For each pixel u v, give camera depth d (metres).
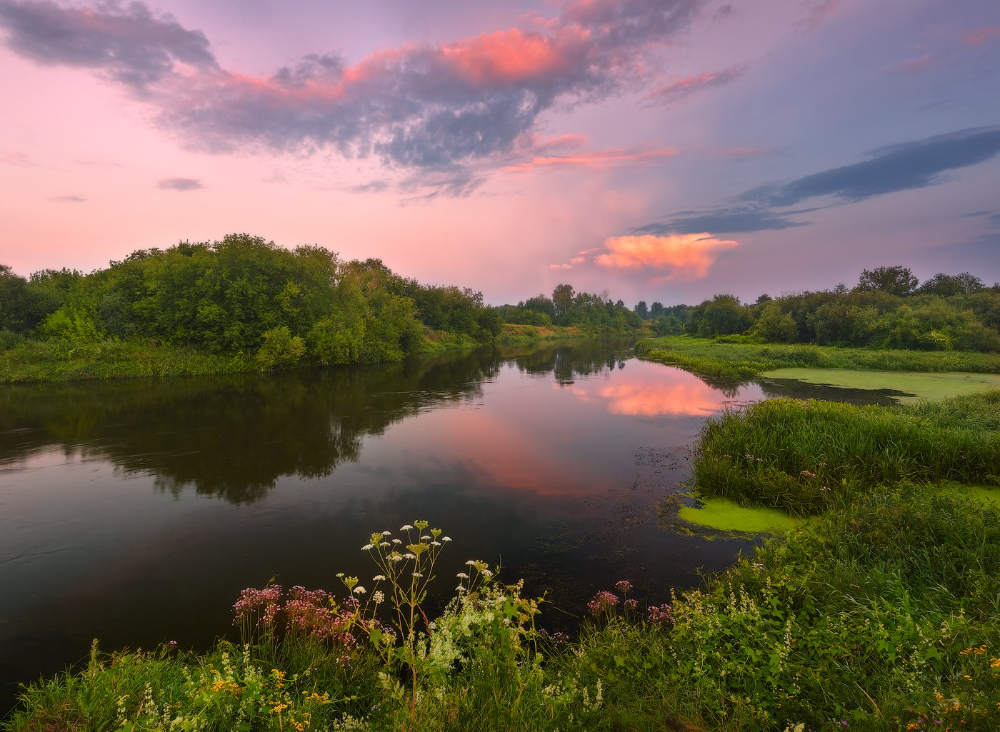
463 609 3.45
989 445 8.83
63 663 4.65
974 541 5.18
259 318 31.64
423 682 3.08
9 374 22.91
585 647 4.18
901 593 4.34
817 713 2.86
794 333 49.66
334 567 6.53
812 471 8.75
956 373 28.17
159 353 27.92
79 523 7.99
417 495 9.25
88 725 2.94
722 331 64.94
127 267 33.72
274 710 2.76
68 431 14.09
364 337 38.00
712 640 3.79
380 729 2.83
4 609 5.61
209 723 2.69
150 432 14.11
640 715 2.88
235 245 32.25
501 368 34.28
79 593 5.95
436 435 14.02
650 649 3.90
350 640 4.39
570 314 115.75
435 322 59.34
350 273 42.06
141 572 6.44
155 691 3.26
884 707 2.65
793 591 4.50
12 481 10.00
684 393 22.00
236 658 3.95
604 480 10.04
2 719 3.81
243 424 15.25
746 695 3.12
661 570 6.27
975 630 3.38
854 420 10.55
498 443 13.10
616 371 32.12
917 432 9.52
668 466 10.98
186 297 30.06
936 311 38.53
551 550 6.94
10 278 28.95
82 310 28.77
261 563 6.66
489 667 3.11
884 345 38.34
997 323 39.59
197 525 7.91
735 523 7.70
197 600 5.77
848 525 6.05
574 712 2.89
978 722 2.20
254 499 9.06
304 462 11.38
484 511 8.45
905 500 6.69
